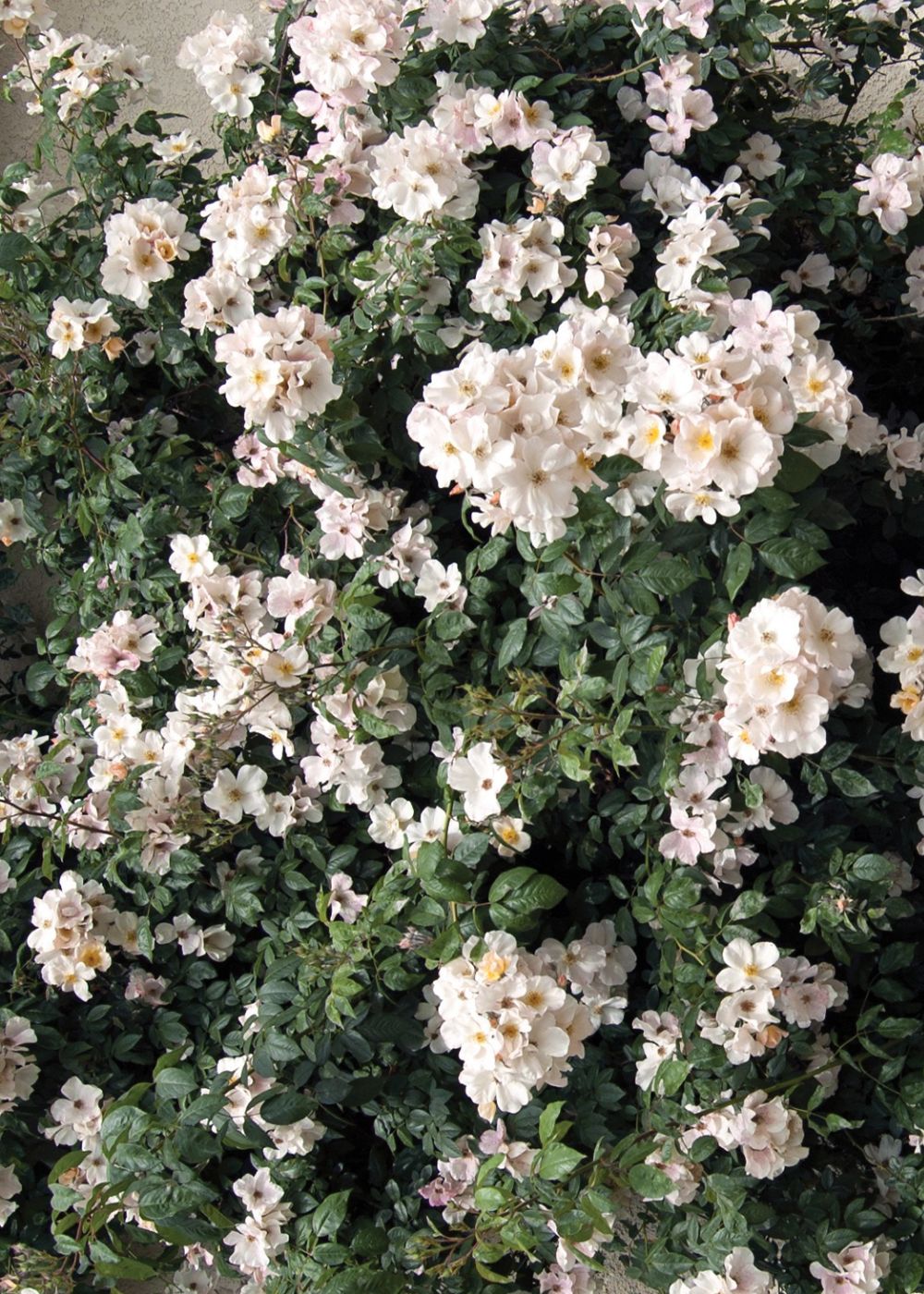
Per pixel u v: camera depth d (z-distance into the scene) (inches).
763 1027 47.1
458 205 55.4
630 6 58.4
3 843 61.7
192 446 63.6
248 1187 53.2
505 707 49.6
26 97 75.2
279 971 51.7
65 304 58.2
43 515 69.8
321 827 57.2
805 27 62.0
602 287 54.5
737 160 60.6
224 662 55.8
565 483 44.8
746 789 48.5
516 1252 54.0
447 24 57.0
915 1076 48.9
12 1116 56.2
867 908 49.1
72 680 63.6
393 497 55.9
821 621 43.2
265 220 57.0
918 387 65.0
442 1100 51.8
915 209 58.1
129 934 57.2
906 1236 48.9
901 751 49.9
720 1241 47.4
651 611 46.6
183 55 62.4
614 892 53.4
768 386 43.5
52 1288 51.4
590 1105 50.4
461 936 48.1
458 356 56.3
